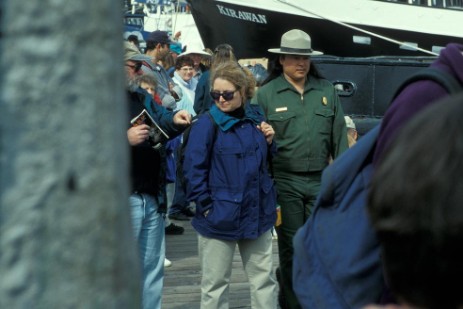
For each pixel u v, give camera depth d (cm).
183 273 1289
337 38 3294
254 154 839
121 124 151
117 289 151
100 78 147
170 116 816
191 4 3350
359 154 369
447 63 373
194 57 1917
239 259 1355
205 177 833
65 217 147
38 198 146
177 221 1680
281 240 945
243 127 838
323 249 368
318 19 3266
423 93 362
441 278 171
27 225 146
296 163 934
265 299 863
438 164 170
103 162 148
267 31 3281
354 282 362
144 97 815
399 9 3316
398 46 3331
